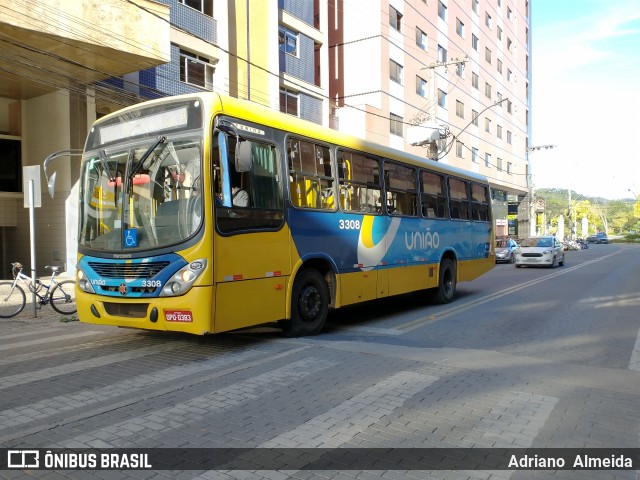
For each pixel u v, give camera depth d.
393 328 8.86
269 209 7.11
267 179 7.17
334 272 8.35
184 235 6.23
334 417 4.53
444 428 4.31
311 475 3.49
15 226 17.00
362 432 4.21
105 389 5.29
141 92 16.38
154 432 4.18
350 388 5.35
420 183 11.14
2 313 9.88
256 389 5.30
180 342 7.53
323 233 8.12
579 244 59.94
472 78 43.94
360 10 31.84
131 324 6.60
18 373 5.90
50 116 16.17
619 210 129.62
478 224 14.04
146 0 13.57
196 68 18.44
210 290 6.15
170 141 6.55
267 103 21.81
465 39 42.59
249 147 6.37
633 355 6.93
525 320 9.70
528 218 60.81
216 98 6.56
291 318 7.58
